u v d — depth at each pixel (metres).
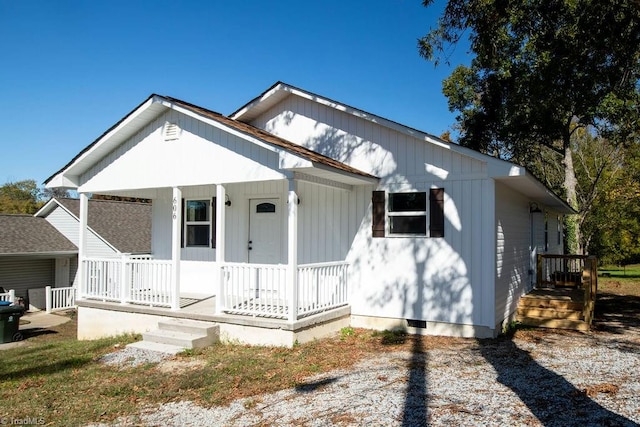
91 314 11.79
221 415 5.75
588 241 31.55
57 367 8.61
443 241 10.02
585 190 31.05
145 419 5.79
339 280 10.78
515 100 16.89
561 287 14.71
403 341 9.54
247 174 9.61
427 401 5.77
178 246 10.55
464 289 9.80
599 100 14.57
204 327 9.52
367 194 10.90
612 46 10.02
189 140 10.47
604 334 10.22
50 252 22.08
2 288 20.69
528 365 7.42
